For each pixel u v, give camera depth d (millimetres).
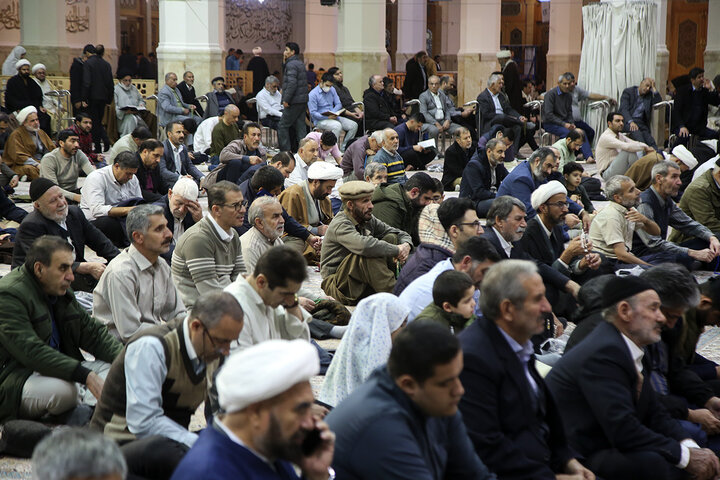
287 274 3643
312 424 2217
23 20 17703
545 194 5422
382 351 3578
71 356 4031
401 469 2500
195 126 12023
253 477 2225
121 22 25984
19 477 3457
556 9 18516
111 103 14805
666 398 3775
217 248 4852
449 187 10453
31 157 11109
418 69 15656
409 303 4207
